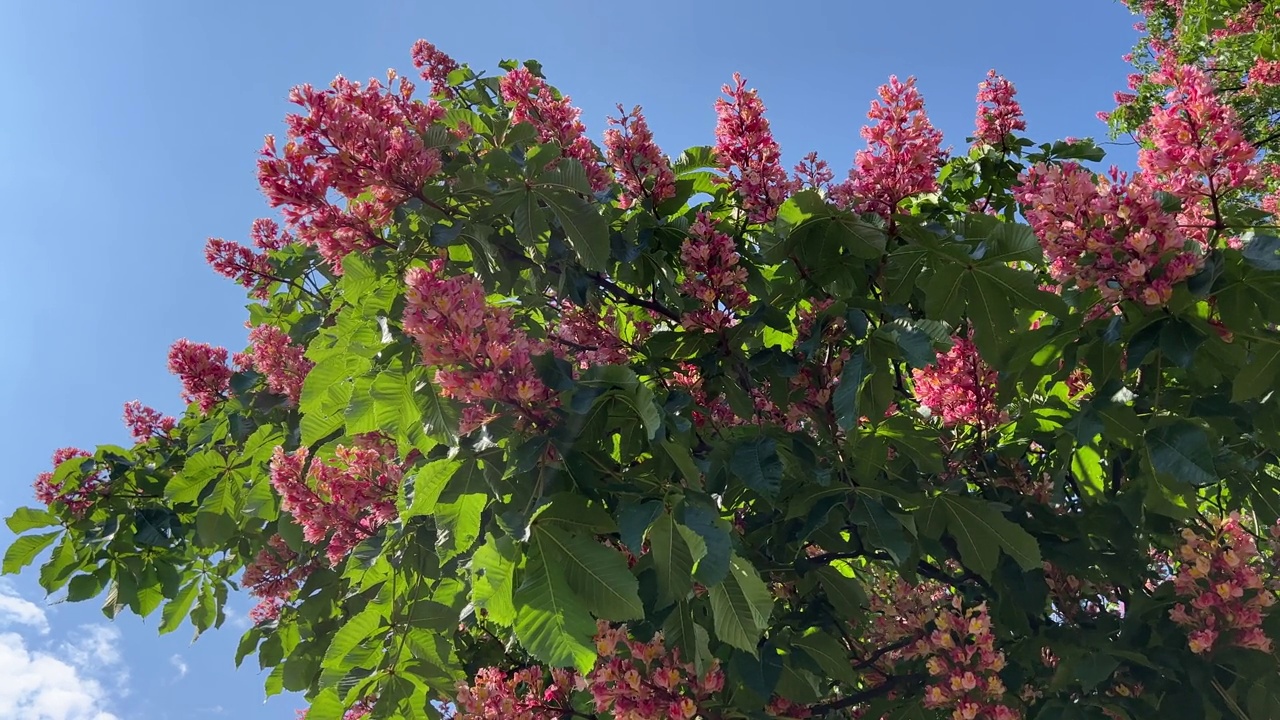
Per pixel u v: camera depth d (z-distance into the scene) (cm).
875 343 330
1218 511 433
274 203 304
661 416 247
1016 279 320
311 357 335
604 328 385
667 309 387
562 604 218
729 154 364
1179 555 362
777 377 365
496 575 226
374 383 278
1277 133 936
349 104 315
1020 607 368
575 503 233
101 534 525
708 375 364
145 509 532
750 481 296
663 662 307
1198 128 300
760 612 243
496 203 310
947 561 476
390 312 318
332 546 368
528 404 250
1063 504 397
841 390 306
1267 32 1017
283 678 478
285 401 474
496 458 253
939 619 376
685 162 405
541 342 300
